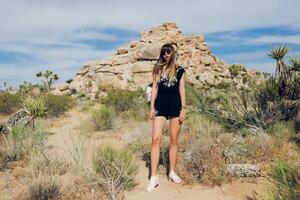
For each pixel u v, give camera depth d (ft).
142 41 196.24
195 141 21.77
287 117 27.61
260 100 28.58
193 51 192.44
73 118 55.47
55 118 56.29
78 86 160.56
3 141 27.50
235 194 15.31
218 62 201.67
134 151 25.04
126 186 17.01
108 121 37.99
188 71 176.35
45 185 16.88
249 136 23.62
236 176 17.02
